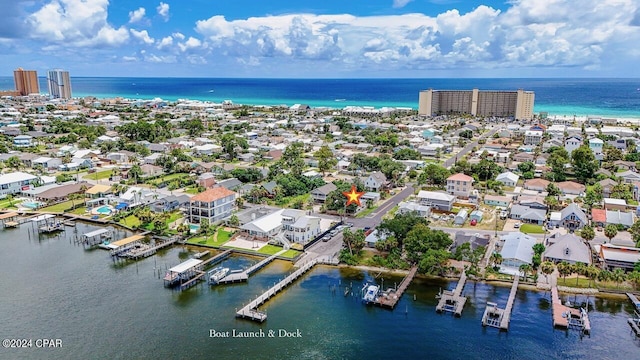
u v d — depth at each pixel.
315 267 108.00
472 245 111.94
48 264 108.81
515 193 165.25
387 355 75.44
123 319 85.06
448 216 140.12
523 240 111.44
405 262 107.25
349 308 89.94
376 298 91.75
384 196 161.88
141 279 101.44
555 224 131.25
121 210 144.00
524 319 85.75
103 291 95.69
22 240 124.12
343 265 108.62
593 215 133.00
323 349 76.88
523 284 98.25
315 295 94.94
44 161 194.50
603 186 162.88
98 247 119.31
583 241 117.38
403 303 91.62
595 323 84.31
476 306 90.31
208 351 75.88
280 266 108.25
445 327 83.44
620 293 94.38
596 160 195.88
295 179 171.38
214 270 105.38
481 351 76.69
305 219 122.62
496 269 103.31
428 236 105.62
